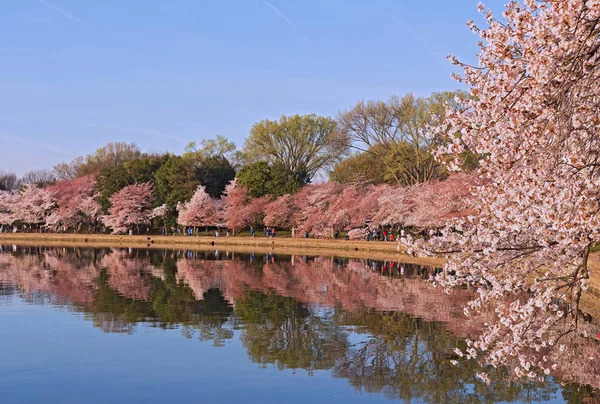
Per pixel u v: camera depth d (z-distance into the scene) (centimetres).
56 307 2662
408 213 5669
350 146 7131
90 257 5519
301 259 5212
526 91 829
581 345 1803
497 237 1016
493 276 1076
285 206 7119
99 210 9000
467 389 1522
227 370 1688
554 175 848
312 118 8462
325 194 6812
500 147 877
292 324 2294
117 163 10875
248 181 7862
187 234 8244
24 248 6850
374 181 7462
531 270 1048
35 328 2203
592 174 820
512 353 1098
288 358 1808
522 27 802
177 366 1720
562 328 1955
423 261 4794
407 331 2153
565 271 1063
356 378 1616
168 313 2525
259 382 1580
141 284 3497
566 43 739
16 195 9550
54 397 1459
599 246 3083
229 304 2764
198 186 8162
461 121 928
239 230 8038
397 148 6662
